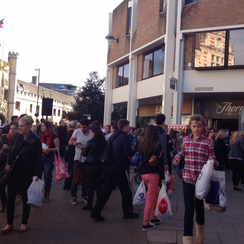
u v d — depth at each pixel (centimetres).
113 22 2602
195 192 413
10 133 640
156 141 525
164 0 1834
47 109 1559
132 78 2211
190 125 441
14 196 508
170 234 505
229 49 1569
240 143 914
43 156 704
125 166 570
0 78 5659
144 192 570
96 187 656
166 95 1727
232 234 512
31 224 552
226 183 1055
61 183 959
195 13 1645
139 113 2511
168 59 1723
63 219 586
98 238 489
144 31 2030
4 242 466
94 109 4094
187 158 436
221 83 1612
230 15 1567
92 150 632
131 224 561
